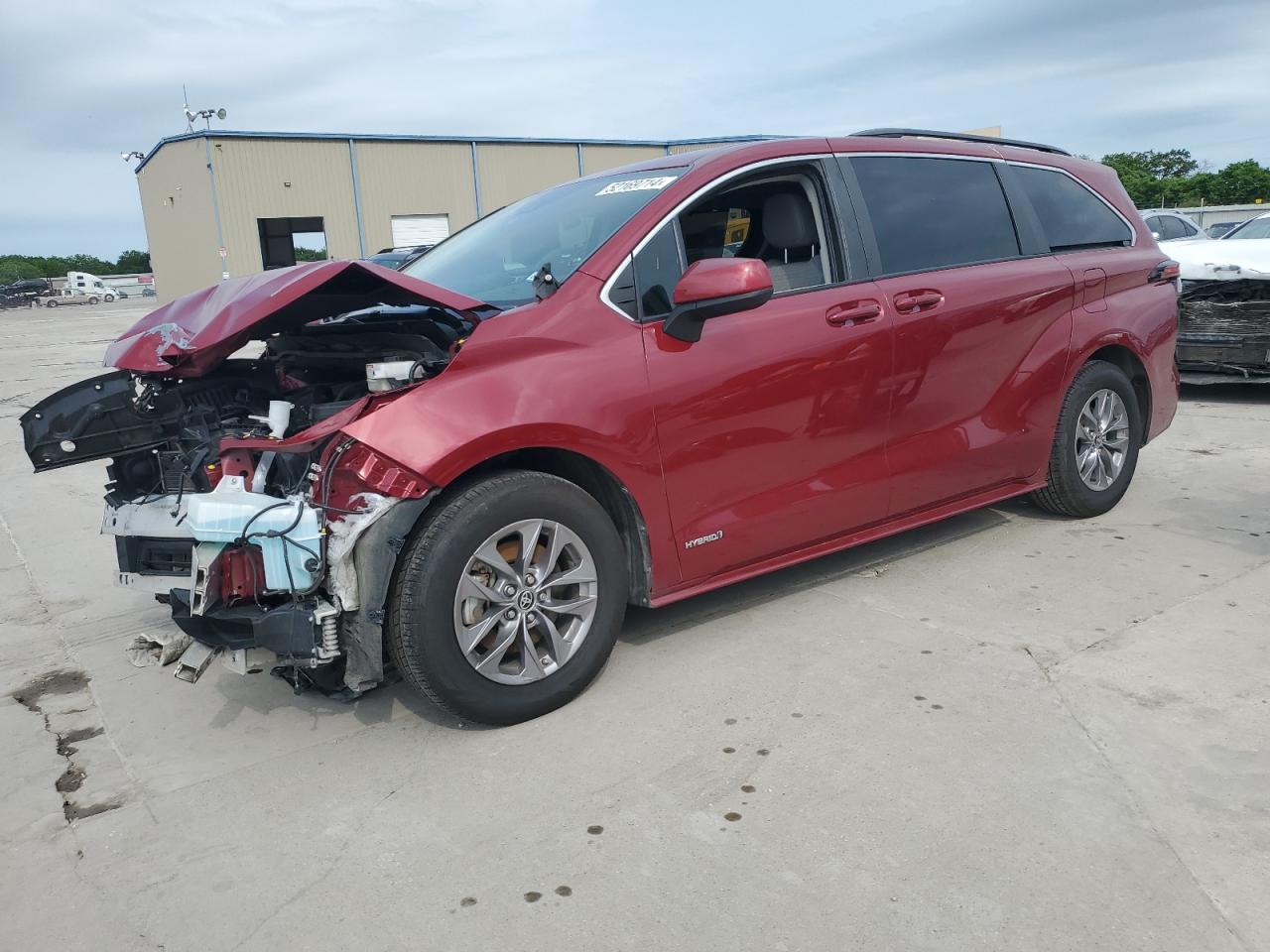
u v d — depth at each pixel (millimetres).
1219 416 7832
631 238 3383
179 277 39188
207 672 3750
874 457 3930
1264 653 3404
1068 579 4199
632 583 3434
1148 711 3035
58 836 2670
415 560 2875
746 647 3648
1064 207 4816
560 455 3277
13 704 3537
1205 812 2510
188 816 2734
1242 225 9445
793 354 3582
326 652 2809
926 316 3980
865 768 2783
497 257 3820
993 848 2396
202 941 2215
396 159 35125
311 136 33562
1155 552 4492
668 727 3080
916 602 4012
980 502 4504
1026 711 3066
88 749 3170
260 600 2949
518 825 2596
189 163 33562
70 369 17297
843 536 3996
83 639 4160
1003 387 4379
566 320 3176
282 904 2326
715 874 2350
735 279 3088
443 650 2916
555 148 37844
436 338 3207
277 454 3023
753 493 3590
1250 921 2115
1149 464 6242
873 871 2332
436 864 2447
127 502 3416
